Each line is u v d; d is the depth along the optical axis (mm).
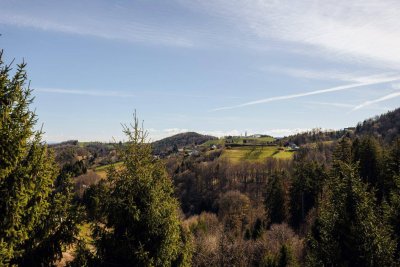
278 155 142375
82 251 10703
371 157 48469
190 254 13320
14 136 8734
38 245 9688
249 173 111500
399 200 14570
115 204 11250
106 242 11266
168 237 11547
